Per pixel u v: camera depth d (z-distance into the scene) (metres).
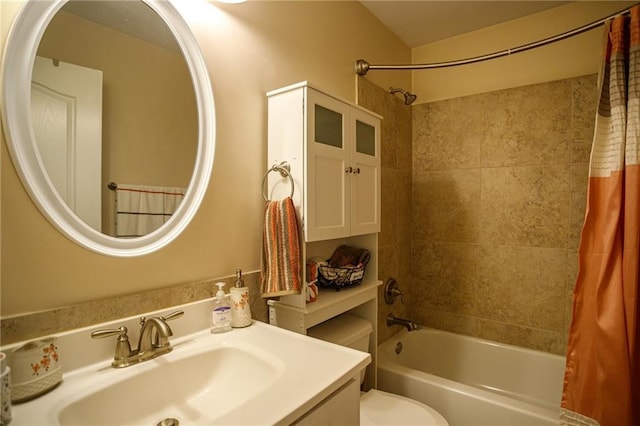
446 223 2.30
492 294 2.14
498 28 2.14
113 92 0.89
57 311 0.78
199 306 1.05
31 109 0.75
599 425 1.21
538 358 1.93
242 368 0.92
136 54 0.94
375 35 2.05
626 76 1.32
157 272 0.98
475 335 2.20
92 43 0.86
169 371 0.86
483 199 2.16
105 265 0.87
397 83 2.28
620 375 1.18
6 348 0.70
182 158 1.05
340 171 1.38
